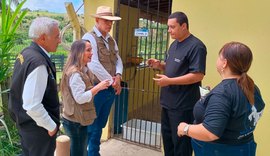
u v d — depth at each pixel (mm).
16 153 2621
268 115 2717
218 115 1409
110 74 2631
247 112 1464
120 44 3725
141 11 3883
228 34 2795
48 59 1777
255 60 2711
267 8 2602
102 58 2562
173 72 2334
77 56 2098
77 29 3098
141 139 3553
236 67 1474
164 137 2559
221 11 2795
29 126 1810
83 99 2057
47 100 1799
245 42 2732
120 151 3314
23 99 1682
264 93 2715
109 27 2594
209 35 2875
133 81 4191
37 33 1716
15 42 2631
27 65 1672
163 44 3652
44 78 1702
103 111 2680
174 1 2998
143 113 4406
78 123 2152
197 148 1660
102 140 3602
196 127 1498
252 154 1589
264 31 2639
